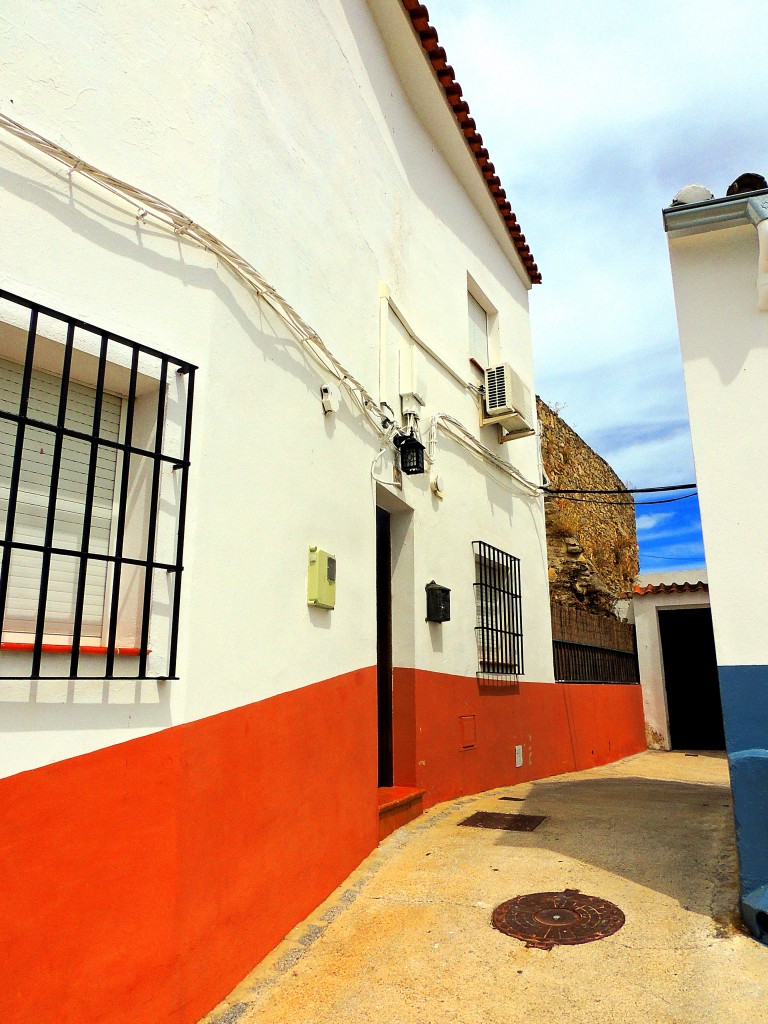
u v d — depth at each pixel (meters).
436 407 7.25
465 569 7.49
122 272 3.15
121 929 2.62
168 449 3.19
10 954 2.29
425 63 6.99
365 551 5.20
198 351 3.39
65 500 3.13
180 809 2.92
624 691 12.86
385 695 6.30
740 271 4.25
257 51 4.29
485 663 7.66
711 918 3.65
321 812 4.15
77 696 2.63
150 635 2.98
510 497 9.06
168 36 3.66
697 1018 2.83
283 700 3.79
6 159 2.82
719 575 3.90
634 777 9.21
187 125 3.64
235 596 3.46
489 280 9.31
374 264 6.00
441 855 4.86
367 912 3.96
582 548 13.45
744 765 3.67
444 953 3.45
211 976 3.01
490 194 9.00
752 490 3.93
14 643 2.53
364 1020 2.93
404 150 7.08
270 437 3.93
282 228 4.36
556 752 9.39
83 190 3.06
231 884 3.20
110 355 3.05
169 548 3.13
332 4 5.55
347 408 5.06
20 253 2.81
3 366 3.00
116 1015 2.56
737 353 4.14
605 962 3.28
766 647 3.75
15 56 2.99
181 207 3.51
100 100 3.28
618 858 4.63
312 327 4.68
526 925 3.69
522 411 8.41
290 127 4.64
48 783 2.48
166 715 2.93
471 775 7.09
